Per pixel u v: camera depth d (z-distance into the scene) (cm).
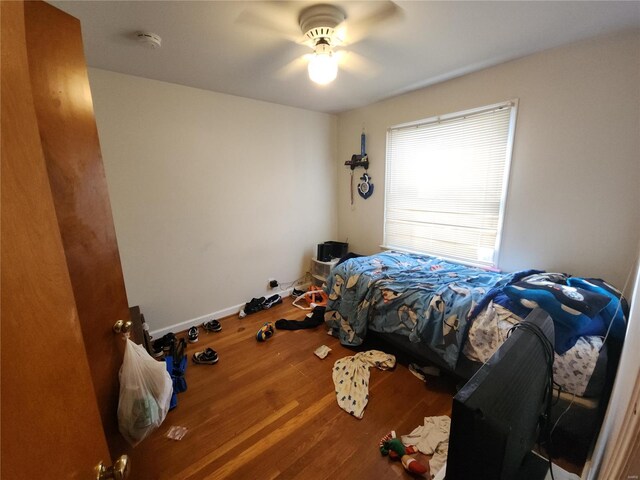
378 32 160
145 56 182
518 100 204
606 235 179
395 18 146
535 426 91
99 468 55
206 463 136
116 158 213
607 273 181
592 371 124
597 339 130
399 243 315
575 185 187
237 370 207
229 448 144
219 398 179
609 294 149
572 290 146
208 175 262
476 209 244
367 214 341
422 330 180
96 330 92
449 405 170
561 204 194
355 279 236
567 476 110
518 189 213
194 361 216
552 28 158
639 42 157
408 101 272
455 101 238
